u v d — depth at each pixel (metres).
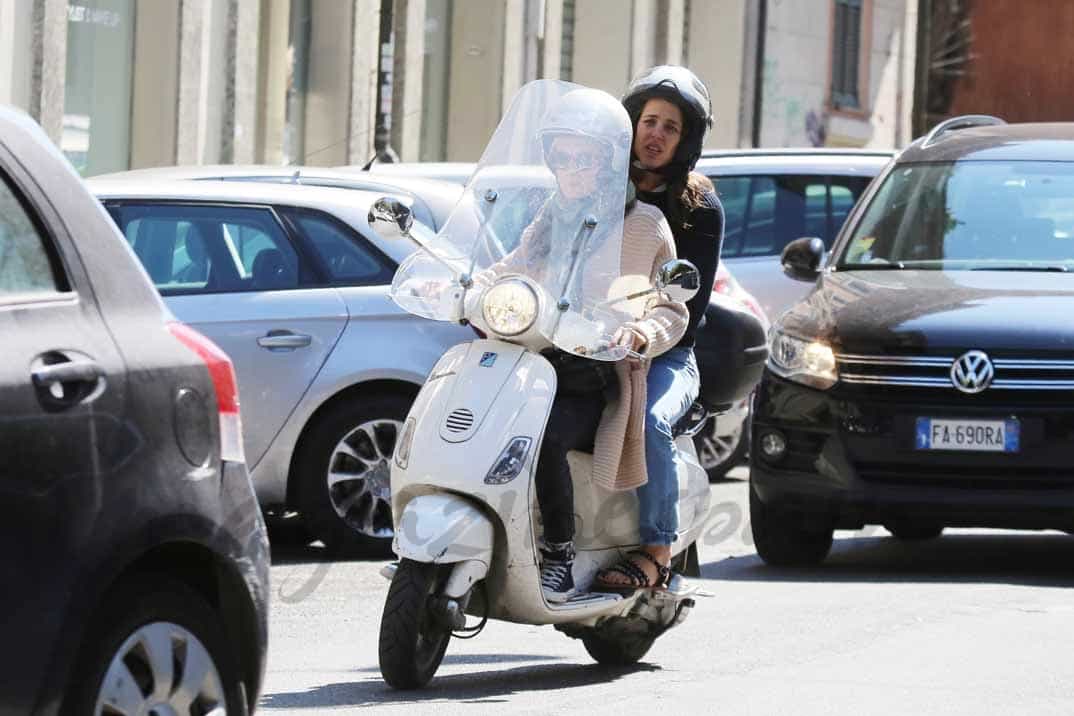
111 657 18.33
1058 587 37.25
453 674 28.41
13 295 18.31
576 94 26.86
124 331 19.17
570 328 25.91
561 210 26.59
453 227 26.98
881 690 26.59
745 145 114.69
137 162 78.50
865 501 38.72
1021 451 38.00
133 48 77.94
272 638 31.53
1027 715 25.02
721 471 57.72
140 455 18.70
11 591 17.33
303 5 87.62
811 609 34.03
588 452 27.14
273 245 39.66
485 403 25.73
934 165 44.88
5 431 17.42
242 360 38.81
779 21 116.69
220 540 19.50
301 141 87.88
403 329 39.72
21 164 19.11
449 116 96.00
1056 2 150.12
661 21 110.88
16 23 72.06
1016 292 39.94
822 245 43.22
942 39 149.62
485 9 97.25
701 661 29.31
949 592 36.12
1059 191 43.47
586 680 27.84
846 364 39.12
